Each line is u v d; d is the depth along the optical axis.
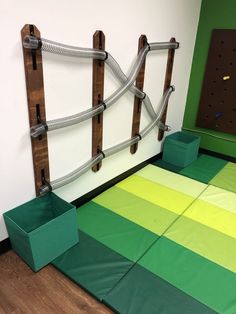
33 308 1.31
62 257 1.58
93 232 1.80
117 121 2.13
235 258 1.64
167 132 2.96
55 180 1.76
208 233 1.84
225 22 2.61
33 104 1.46
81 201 2.08
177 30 2.47
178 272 1.52
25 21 1.29
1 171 1.44
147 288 1.41
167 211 2.06
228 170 2.75
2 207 1.52
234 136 2.89
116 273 1.49
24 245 1.45
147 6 2.00
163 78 2.53
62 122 1.61
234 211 2.09
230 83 2.72
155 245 1.71
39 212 1.72
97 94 1.82
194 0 2.54
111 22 1.75
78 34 1.57
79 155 1.90
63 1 1.42
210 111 2.95
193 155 2.87
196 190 2.36
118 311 1.29
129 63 2.04
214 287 1.44
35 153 1.57
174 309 1.31
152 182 2.47
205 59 2.83
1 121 1.35
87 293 1.39
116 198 2.19
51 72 1.50
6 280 1.45
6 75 1.30
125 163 2.44
